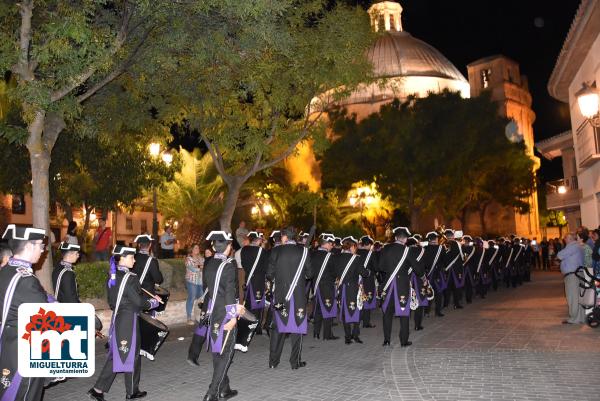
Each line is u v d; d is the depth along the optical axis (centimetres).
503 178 3741
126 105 1408
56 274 766
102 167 1800
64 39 936
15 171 1638
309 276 817
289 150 1672
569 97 2345
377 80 1733
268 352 950
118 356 633
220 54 1157
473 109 3041
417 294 1106
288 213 3484
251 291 1126
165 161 1945
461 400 616
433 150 2930
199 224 2947
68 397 693
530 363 777
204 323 666
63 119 1126
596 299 1062
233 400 653
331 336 1056
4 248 563
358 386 698
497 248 1869
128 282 642
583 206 2358
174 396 683
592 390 637
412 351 900
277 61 1447
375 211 3884
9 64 960
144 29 1112
